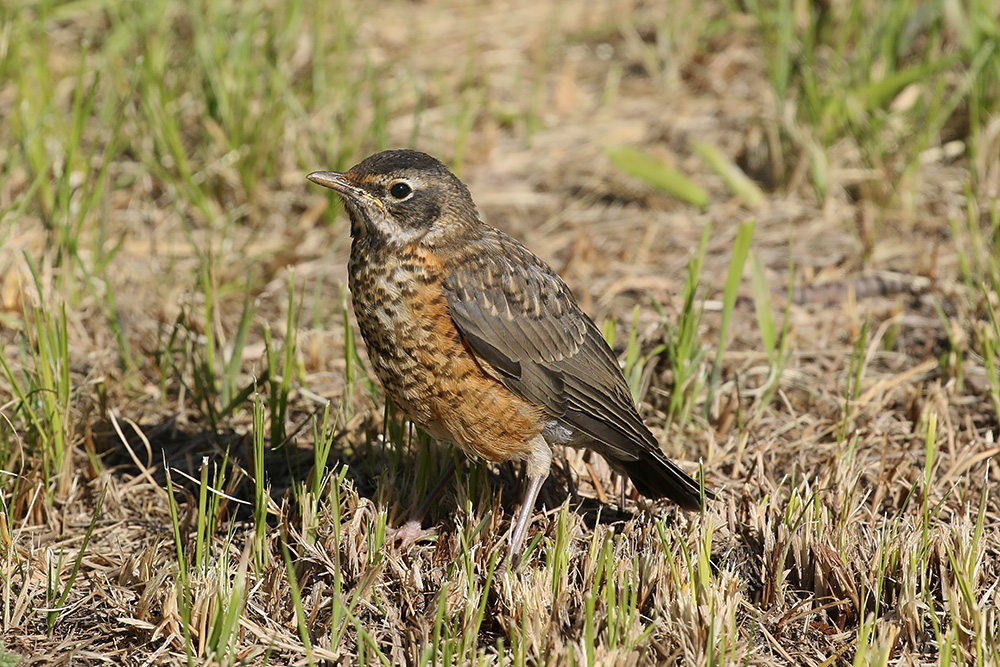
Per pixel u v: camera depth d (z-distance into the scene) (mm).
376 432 9867
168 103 13961
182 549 8188
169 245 12750
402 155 8523
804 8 16594
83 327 11328
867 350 11289
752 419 10078
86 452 9594
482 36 17438
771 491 8875
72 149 11664
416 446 9469
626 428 8734
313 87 14938
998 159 14055
